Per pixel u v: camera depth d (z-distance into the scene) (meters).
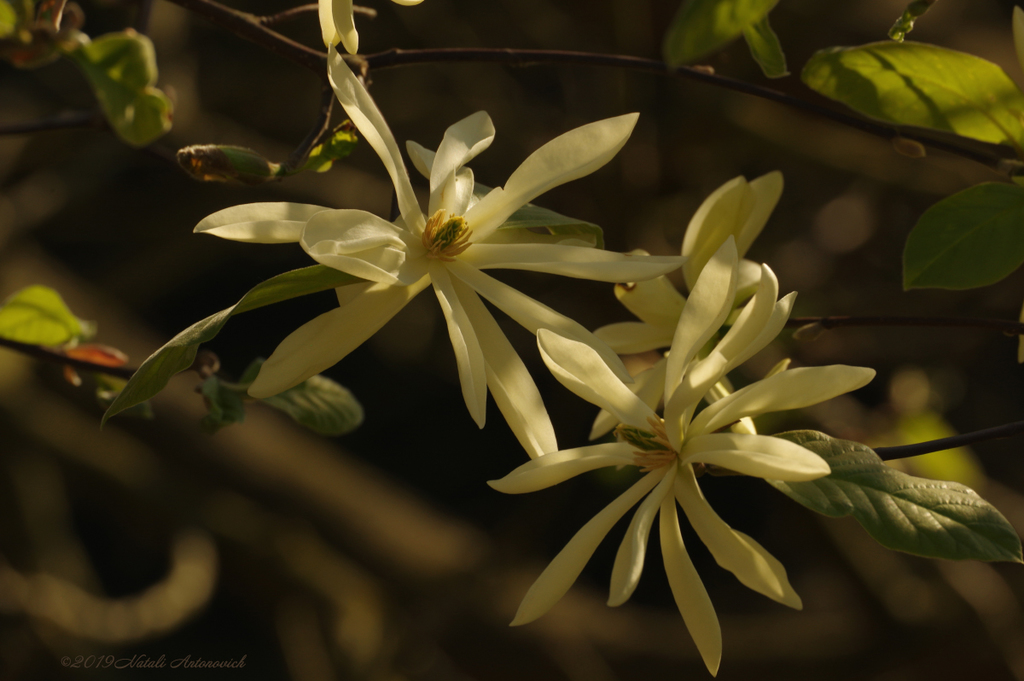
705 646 0.78
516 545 2.18
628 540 0.78
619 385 0.79
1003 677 1.70
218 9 0.86
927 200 2.07
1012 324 0.85
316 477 1.93
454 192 0.80
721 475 0.80
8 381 1.90
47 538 1.94
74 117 0.87
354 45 0.79
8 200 2.15
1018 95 0.84
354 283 0.79
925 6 0.83
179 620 1.83
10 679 1.68
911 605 1.79
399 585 1.85
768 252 2.13
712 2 0.76
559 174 0.80
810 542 1.93
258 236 0.77
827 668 1.87
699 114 1.84
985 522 0.78
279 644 2.15
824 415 1.63
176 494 1.93
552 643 1.83
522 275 1.95
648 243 1.95
